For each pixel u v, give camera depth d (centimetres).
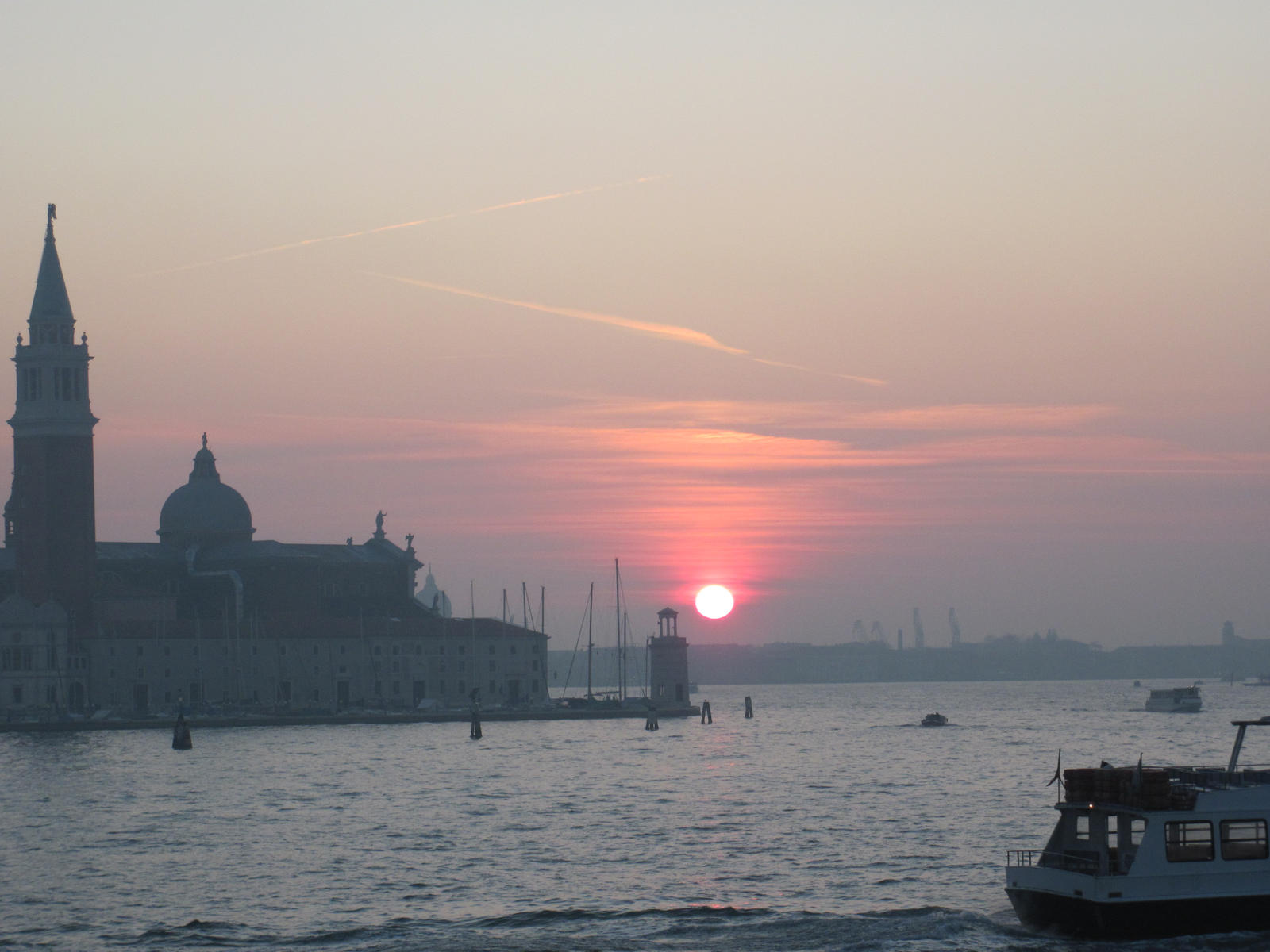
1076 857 10262
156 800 19600
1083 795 10281
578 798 19200
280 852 14588
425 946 10400
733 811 17450
